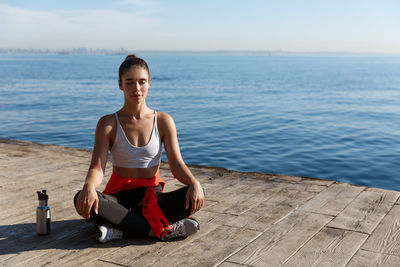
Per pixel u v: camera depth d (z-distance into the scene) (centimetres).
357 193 396
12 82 3625
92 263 243
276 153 974
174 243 275
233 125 1406
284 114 1719
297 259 250
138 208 289
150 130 287
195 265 241
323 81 4281
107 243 274
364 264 244
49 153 575
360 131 1284
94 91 2867
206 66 9756
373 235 290
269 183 432
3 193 386
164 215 281
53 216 327
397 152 980
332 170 822
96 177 265
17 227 302
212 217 327
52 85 3378
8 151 584
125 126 283
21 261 245
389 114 1722
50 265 240
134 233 279
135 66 275
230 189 409
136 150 281
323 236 288
